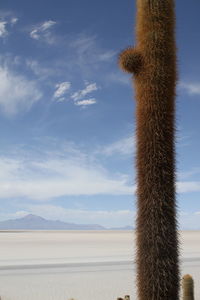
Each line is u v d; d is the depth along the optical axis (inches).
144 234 251.0
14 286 645.3
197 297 545.3
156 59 265.4
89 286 647.1
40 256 1158.3
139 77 269.3
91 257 1128.2
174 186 259.8
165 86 263.9
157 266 245.8
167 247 248.2
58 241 2052.2
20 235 3029.0
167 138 259.6
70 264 943.7
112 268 873.5
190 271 799.7
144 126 261.1
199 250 1379.2
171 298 246.2
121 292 600.7
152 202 251.0
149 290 246.2
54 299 551.5
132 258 1100.5
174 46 277.0
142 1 275.6
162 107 261.4
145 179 255.1
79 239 2316.7
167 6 273.0
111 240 2197.3
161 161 255.1
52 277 741.3
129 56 269.4
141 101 265.9
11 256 1153.4
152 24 269.1
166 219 250.2
